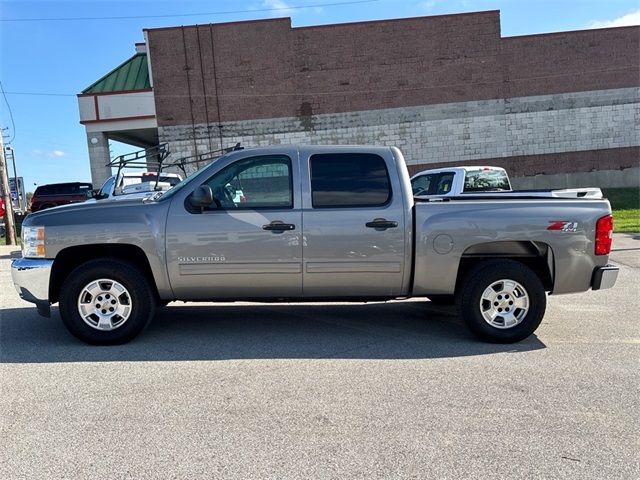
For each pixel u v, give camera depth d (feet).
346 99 83.76
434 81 83.51
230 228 16.63
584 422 11.49
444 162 84.43
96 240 16.67
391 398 12.81
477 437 10.80
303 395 13.03
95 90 86.17
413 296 17.57
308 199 16.83
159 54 83.10
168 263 16.78
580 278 17.01
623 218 60.59
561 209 16.83
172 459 10.03
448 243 16.69
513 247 17.12
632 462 9.84
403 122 84.07
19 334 18.81
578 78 83.41
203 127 84.07
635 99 83.51
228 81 83.66
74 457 10.14
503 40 82.64
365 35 82.89
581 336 18.07
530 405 12.36
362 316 21.16
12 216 55.98
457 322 20.16
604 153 84.43
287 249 16.69
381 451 10.27
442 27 82.64
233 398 12.88
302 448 10.41
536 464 9.77
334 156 17.11
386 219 16.67
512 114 83.87
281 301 17.72
